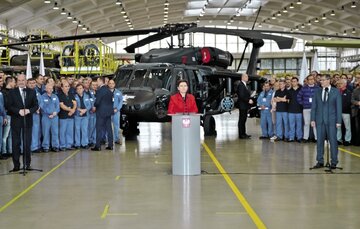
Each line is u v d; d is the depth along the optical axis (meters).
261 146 12.66
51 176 8.61
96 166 9.63
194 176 8.50
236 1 43.56
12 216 5.98
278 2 42.94
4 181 8.18
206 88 14.55
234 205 6.40
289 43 11.43
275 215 5.89
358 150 11.73
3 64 21.30
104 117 11.99
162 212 6.08
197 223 5.58
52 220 5.79
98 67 18.02
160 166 9.59
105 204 6.53
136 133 15.91
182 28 11.99
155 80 13.62
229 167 9.43
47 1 31.17
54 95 11.75
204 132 15.54
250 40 17.27
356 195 6.93
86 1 36.25
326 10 43.19
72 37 11.27
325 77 9.04
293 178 8.24
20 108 8.89
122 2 39.00
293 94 13.44
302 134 13.54
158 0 41.44
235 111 34.09
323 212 6.02
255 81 17.92
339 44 15.86
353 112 12.45
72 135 12.29
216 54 15.93
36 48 21.47
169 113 8.74
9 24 33.06
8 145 11.02
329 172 8.79
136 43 12.59
